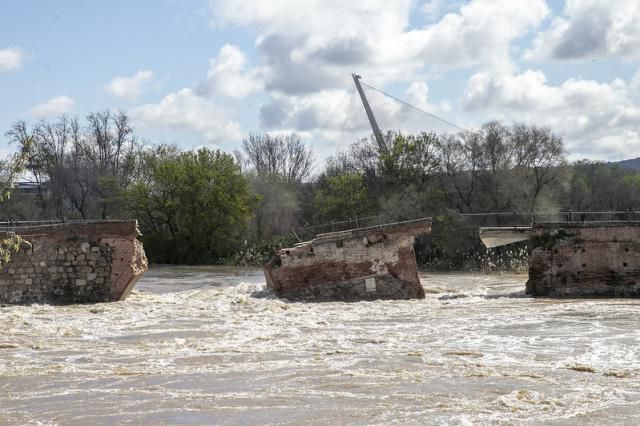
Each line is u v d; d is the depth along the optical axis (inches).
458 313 1062.4
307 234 2920.8
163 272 2329.0
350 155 3157.0
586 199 2992.1
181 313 1078.4
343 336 846.5
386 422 479.2
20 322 970.1
